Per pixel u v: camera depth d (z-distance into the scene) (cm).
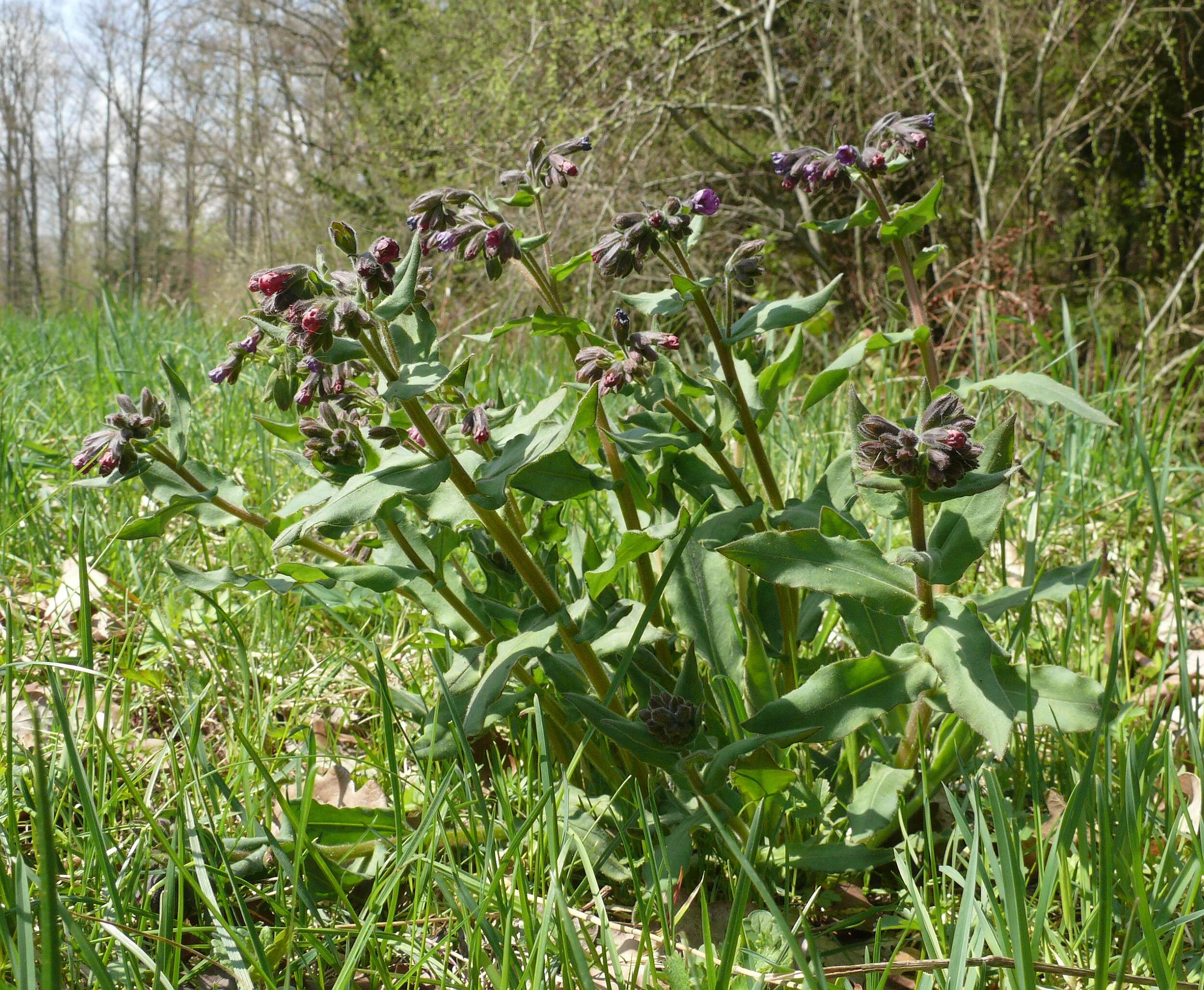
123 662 239
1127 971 158
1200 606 313
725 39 1015
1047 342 414
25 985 130
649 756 175
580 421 192
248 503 362
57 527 358
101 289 530
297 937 168
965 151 984
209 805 192
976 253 814
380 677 185
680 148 1068
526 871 180
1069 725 165
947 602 177
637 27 994
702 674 227
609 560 193
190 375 567
